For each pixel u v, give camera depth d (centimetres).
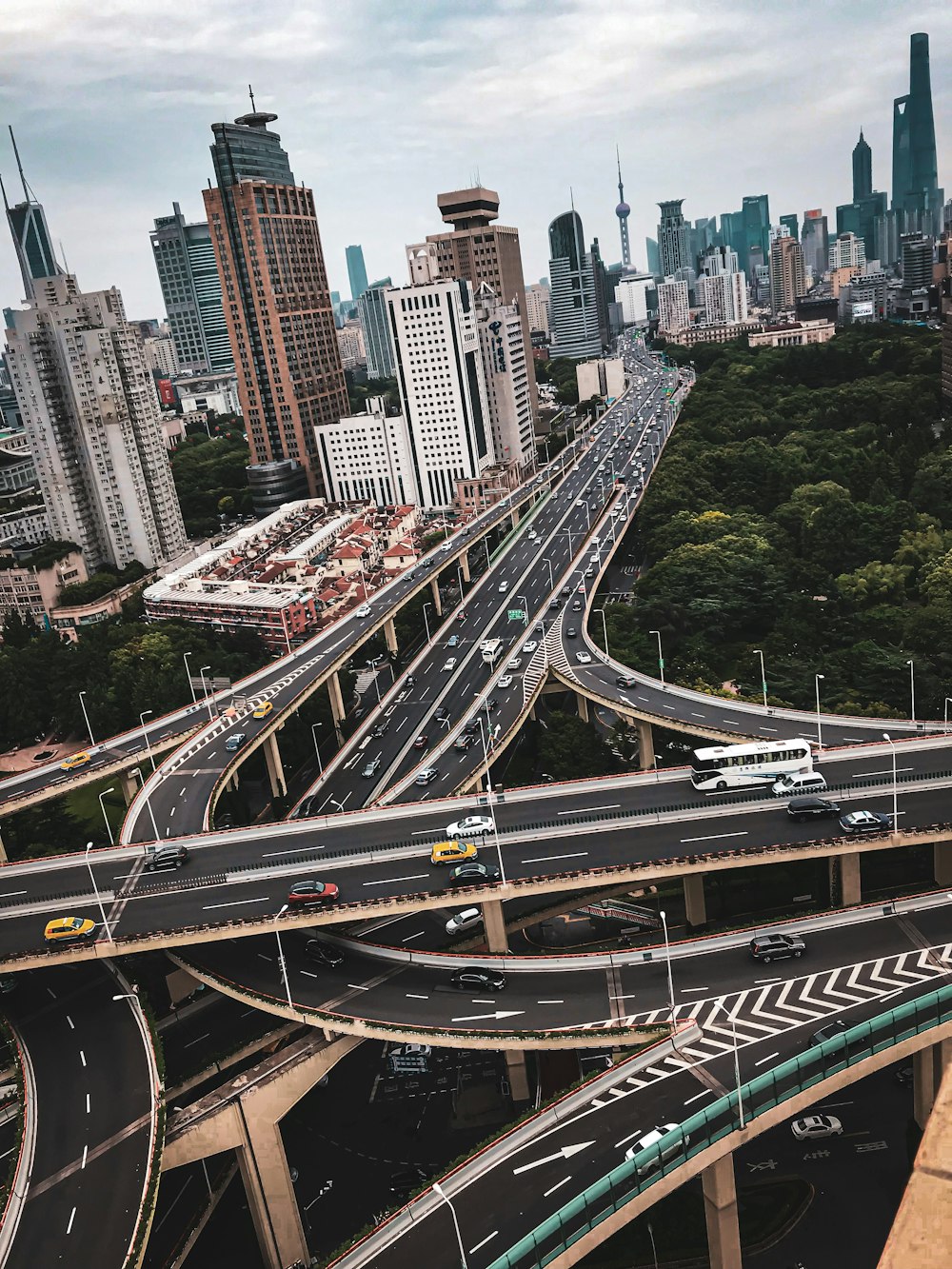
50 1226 9562
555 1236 8444
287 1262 11569
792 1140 11744
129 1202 9738
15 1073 11988
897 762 14638
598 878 12475
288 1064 11688
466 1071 13875
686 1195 11306
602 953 12231
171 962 14200
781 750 14362
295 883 13425
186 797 17375
